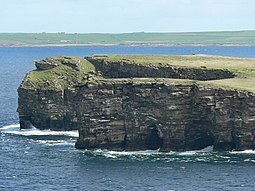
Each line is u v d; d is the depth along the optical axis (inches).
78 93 6998.0
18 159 5684.1
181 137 6107.3
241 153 5841.5
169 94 6097.4
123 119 6269.7
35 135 7066.9
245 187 4613.7
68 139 6806.1
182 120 6102.4
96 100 6235.2
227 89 5964.6
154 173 5078.7
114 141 6230.3
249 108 5836.6
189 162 5492.1
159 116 6161.4
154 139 6269.7
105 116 6240.2
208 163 5433.1
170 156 5807.1
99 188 4640.8
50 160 5644.7
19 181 4879.4
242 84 6264.8
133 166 5359.3
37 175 5068.9
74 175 5054.1
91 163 5506.9
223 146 6003.9
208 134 6166.3
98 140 6220.5
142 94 6215.6
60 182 4837.6
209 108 6063.0
